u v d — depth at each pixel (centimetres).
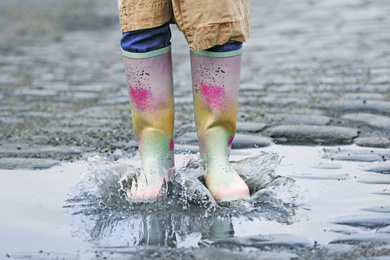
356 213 260
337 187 295
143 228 251
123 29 269
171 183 288
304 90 530
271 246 228
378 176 310
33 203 285
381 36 755
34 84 596
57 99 535
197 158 306
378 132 401
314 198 280
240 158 355
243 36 266
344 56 659
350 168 326
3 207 280
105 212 271
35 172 335
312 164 335
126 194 287
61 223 260
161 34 270
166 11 267
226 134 284
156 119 278
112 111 489
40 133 423
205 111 278
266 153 315
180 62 693
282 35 807
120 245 235
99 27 965
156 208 272
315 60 651
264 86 553
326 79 565
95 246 235
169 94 278
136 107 278
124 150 380
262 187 287
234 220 256
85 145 391
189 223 254
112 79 618
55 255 227
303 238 235
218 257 219
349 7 1009
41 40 853
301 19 922
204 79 273
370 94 503
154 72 272
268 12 1016
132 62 271
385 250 220
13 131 429
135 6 263
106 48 795
